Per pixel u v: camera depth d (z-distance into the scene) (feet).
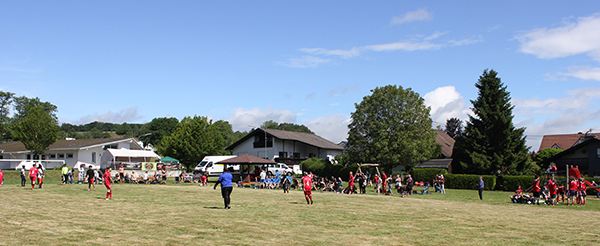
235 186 124.88
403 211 58.75
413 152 148.66
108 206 55.62
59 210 50.29
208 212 51.13
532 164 144.77
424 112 159.53
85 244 30.50
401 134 153.48
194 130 204.44
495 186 134.10
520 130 143.02
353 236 37.01
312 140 233.55
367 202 72.59
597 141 139.33
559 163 151.53
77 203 58.70
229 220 44.62
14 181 117.91
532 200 81.66
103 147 182.39
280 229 39.70
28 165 153.48
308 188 66.44
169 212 50.29
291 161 205.57
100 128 579.48
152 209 53.06
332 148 232.32
